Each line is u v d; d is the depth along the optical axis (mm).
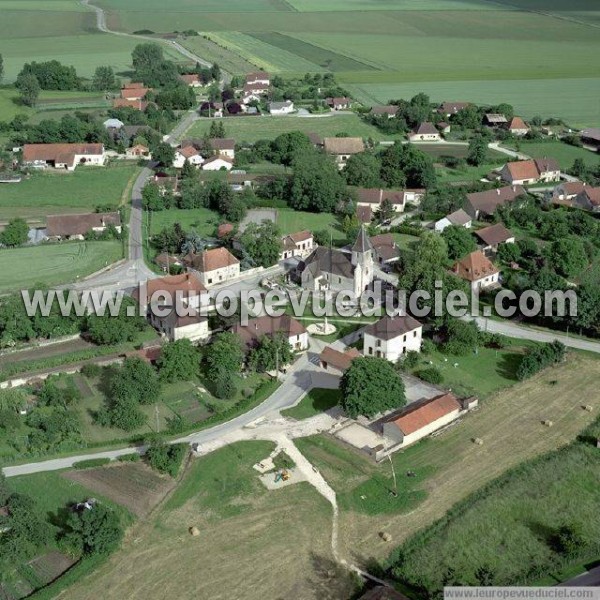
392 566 109375
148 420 143125
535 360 158250
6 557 109250
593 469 129625
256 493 123875
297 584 106062
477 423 143125
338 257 193000
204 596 104062
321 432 139500
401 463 131250
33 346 167500
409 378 157750
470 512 118938
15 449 134750
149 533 115375
